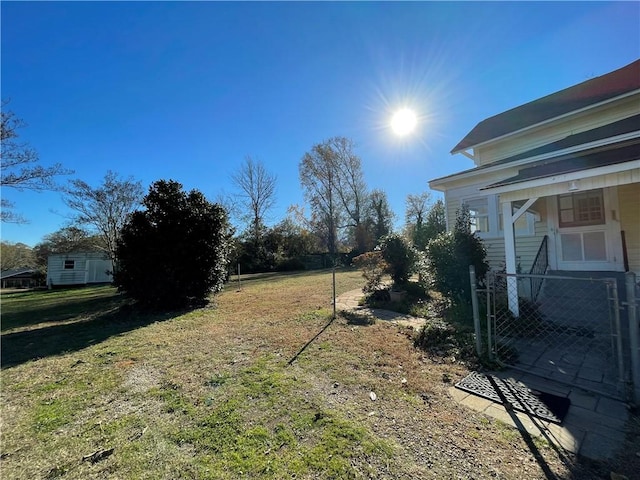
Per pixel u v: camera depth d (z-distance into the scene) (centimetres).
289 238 2822
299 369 352
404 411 256
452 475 181
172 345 468
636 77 777
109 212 2214
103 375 360
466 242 658
